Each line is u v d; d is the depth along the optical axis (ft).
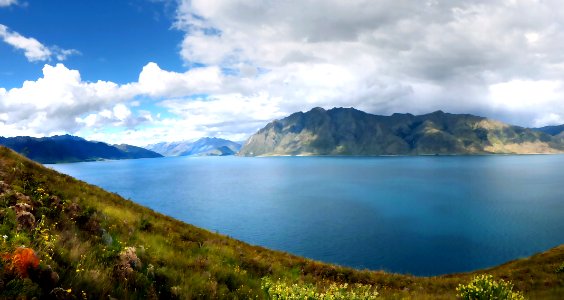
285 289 30.55
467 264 277.23
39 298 18.10
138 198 653.71
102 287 23.26
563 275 79.71
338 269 74.23
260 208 531.50
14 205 33.58
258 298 37.09
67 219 37.68
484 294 37.09
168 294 29.76
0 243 20.36
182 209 529.45
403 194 651.25
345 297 29.94
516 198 576.20
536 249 306.14
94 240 35.04
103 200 64.28
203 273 37.88
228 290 36.63
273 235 369.91
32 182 48.60
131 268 29.14
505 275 89.40
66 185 59.67
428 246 324.80
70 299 19.80
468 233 364.99
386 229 388.57
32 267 19.38
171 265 37.73
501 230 372.58
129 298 24.88
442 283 76.18
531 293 59.67
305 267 72.59
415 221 425.28
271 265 60.23
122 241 40.55
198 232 73.46
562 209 473.26
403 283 73.36
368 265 279.08
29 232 26.53
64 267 23.39
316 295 29.81
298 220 440.86
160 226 60.29
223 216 472.03
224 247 61.87
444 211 482.28
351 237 358.43
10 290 17.01
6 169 49.19
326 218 449.89
